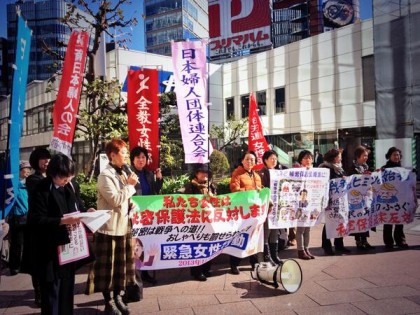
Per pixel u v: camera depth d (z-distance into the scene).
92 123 8.63
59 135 5.67
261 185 5.77
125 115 9.32
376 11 17.91
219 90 27.34
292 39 52.91
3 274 5.89
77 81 5.79
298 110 23.06
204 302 4.37
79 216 3.23
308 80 22.47
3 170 2.97
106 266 3.96
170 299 4.49
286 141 23.89
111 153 4.14
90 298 4.64
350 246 6.96
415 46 16.75
